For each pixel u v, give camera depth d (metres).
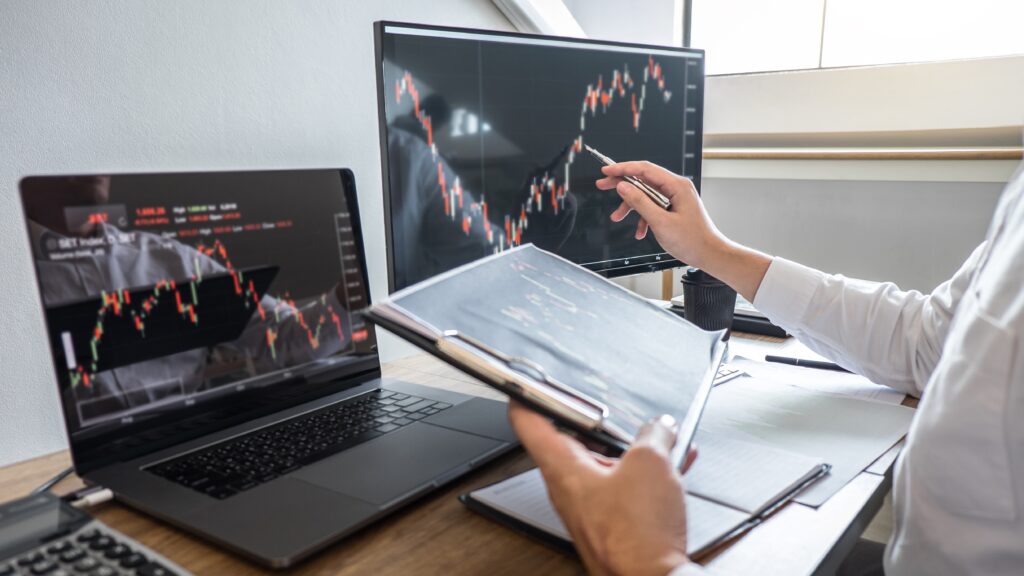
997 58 1.23
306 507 0.52
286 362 0.71
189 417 0.63
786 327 0.87
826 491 0.58
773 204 1.44
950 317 0.75
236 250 0.67
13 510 0.48
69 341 0.56
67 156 0.72
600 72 0.95
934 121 1.30
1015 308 0.54
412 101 0.77
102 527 0.47
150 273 0.61
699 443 0.66
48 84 0.69
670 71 1.03
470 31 0.81
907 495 0.59
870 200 1.33
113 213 0.59
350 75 0.98
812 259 1.42
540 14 1.20
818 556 0.49
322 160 0.96
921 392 0.80
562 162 0.93
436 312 0.52
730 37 1.52
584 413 0.45
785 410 0.76
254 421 0.68
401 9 1.03
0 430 0.71
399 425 0.69
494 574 0.47
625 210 0.94
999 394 0.54
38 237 0.54
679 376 0.58
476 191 0.85
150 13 0.76
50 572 0.42
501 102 0.86
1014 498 0.54
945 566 0.57
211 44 0.82
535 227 0.92
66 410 0.56
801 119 1.44
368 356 0.80
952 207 1.25
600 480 0.42
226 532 0.49
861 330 0.82
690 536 0.49
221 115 0.84
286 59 0.90
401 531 0.52
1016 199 0.63
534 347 0.52
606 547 0.41
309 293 0.73
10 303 0.70
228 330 0.66
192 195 0.64
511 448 0.64
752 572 0.47
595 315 0.63
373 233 1.04
